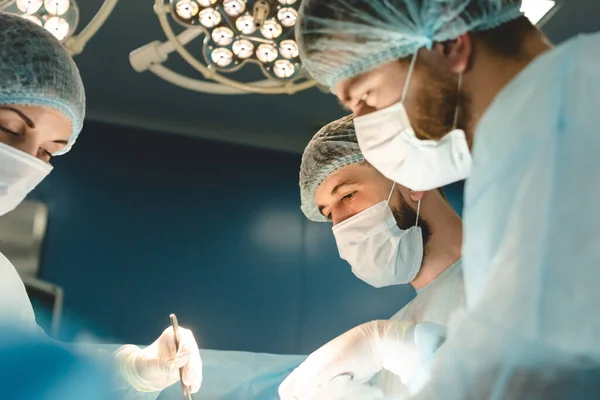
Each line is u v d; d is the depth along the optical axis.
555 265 0.91
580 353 0.91
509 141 1.02
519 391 0.91
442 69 1.18
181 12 2.11
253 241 3.39
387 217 1.79
